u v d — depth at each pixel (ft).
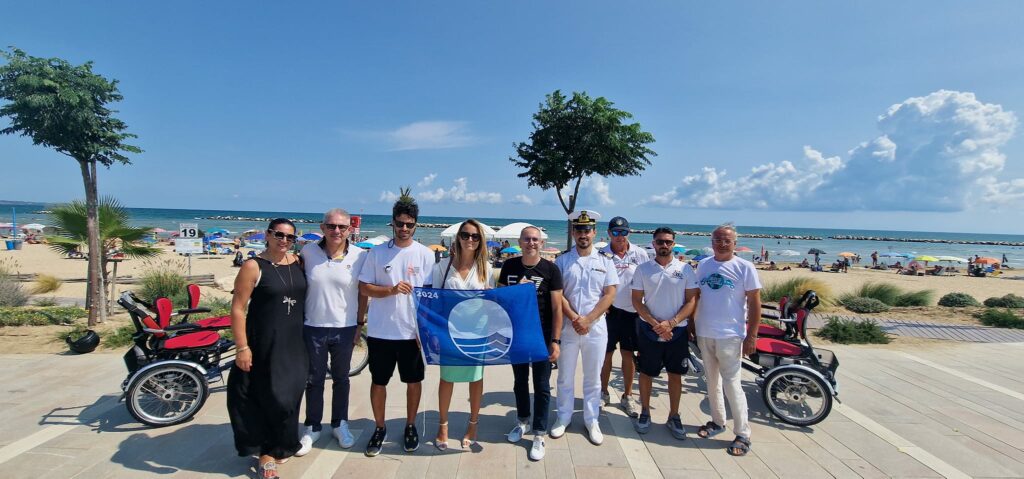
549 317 13.04
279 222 11.61
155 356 14.40
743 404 12.76
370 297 12.43
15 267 64.75
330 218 12.32
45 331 26.53
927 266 120.78
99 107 26.86
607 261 13.51
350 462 11.88
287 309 11.51
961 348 25.02
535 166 36.50
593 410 13.29
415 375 12.28
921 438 13.62
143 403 14.42
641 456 12.42
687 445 13.10
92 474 11.12
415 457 12.19
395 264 12.34
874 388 18.08
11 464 11.51
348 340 12.87
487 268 13.02
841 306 39.88
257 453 11.05
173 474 11.21
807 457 12.44
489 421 14.58
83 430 13.48
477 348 12.16
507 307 12.30
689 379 19.04
